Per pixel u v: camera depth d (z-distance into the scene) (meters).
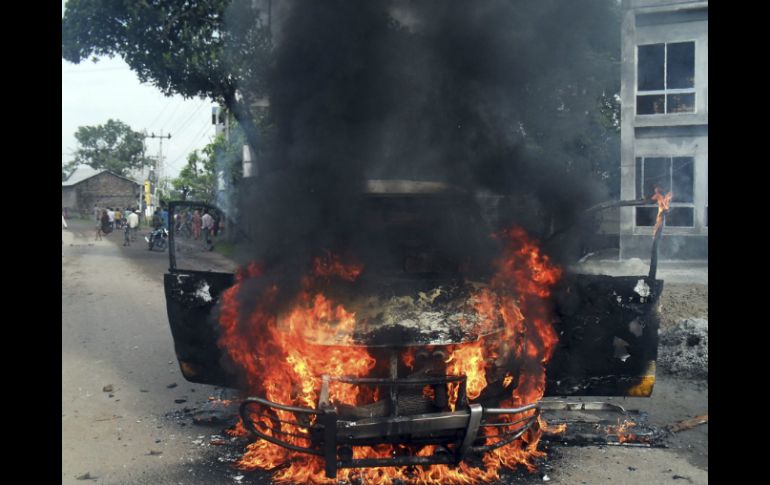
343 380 3.35
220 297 4.18
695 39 13.88
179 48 10.36
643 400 5.14
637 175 14.27
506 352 3.71
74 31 10.90
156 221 21.33
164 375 5.98
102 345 7.19
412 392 3.39
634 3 14.11
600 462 3.86
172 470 3.73
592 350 4.02
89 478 3.62
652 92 14.27
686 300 8.66
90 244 23.06
